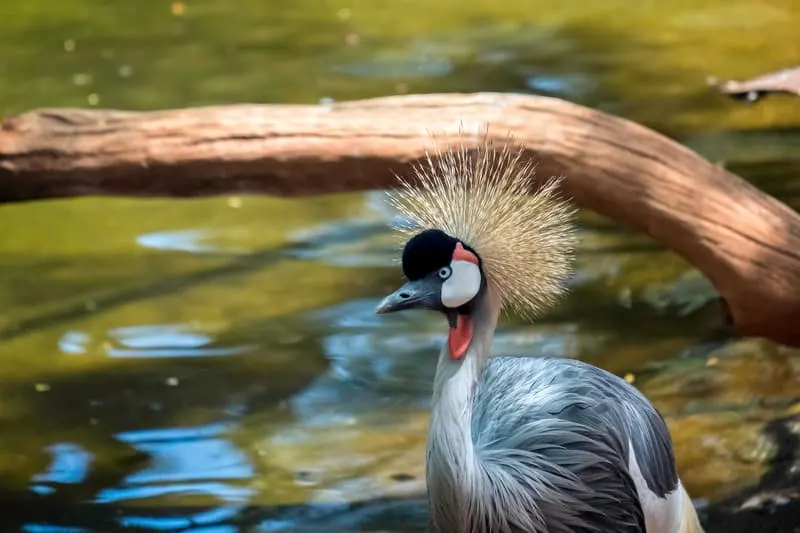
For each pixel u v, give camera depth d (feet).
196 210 41.88
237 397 30.17
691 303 34.04
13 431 28.78
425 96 27.55
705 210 26.17
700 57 54.80
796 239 25.86
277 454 27.66
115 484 26.58
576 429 21.74
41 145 27.86
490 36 58.80
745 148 43.83
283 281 36.27
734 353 31.24
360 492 26.05
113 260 38.14
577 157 26.37
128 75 54.08
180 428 28.86
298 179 27.61
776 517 24.70
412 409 29.40
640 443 22.93
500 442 21.44
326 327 33.55
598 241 38.17
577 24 60.64
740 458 26.68
